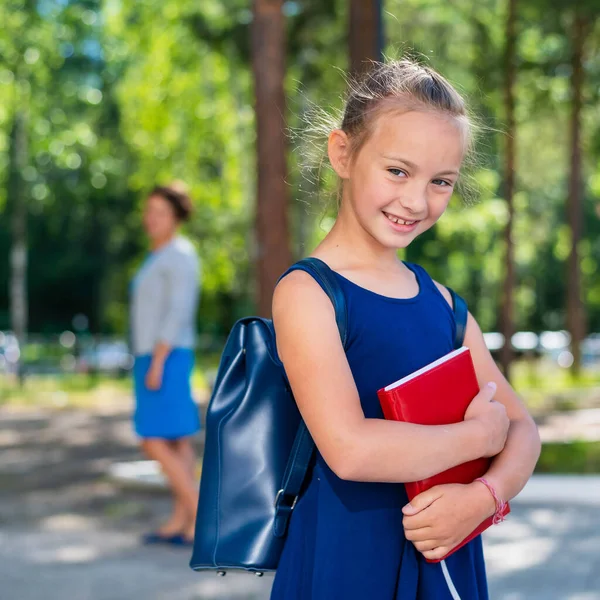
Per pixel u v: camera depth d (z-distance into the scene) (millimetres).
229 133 28609
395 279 2254
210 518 2264
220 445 2287
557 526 8203
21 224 29297
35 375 30984
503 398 2404
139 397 6844
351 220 2230
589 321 50469
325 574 2131
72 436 15570
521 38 24641
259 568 2223
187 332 6770
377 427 2039
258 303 12266
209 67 25312
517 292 45656
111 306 38875
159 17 23906
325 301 2121
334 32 18922
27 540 7656
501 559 7090
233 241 33250
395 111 2113
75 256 46781
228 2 20469
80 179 33938
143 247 39438
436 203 2152
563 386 25828
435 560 2102
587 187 34781
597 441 13742
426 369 2127
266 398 2289
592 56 24422
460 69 22438
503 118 22969
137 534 7812
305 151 2484
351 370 2143
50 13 28062
